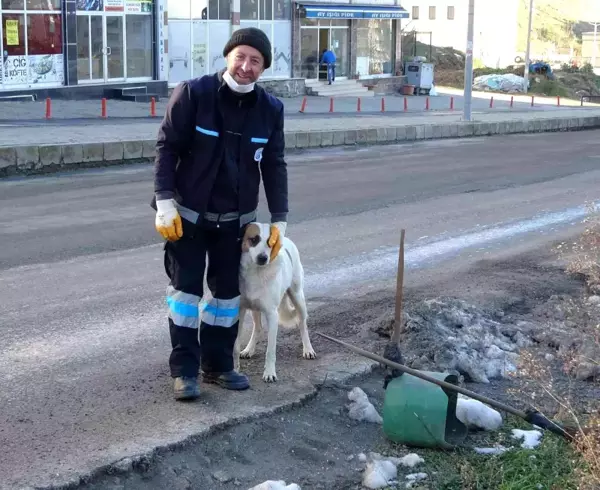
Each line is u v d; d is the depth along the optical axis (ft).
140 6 93.15
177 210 15.39
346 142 73.00
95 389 16.63
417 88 138.10
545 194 46.47
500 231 35.60
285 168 16.49
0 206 37.76
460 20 215.92
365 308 23.47
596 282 26.48
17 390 16.43
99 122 68.44
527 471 13.96
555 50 238.07
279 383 17.19
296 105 103.30
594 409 16.14
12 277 25.25
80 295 23.65
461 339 19.77
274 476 13.79
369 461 14.35
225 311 16.40
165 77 97.35
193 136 15.21
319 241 32.53
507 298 24.99
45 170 50.57
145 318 21.77
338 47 127.24
